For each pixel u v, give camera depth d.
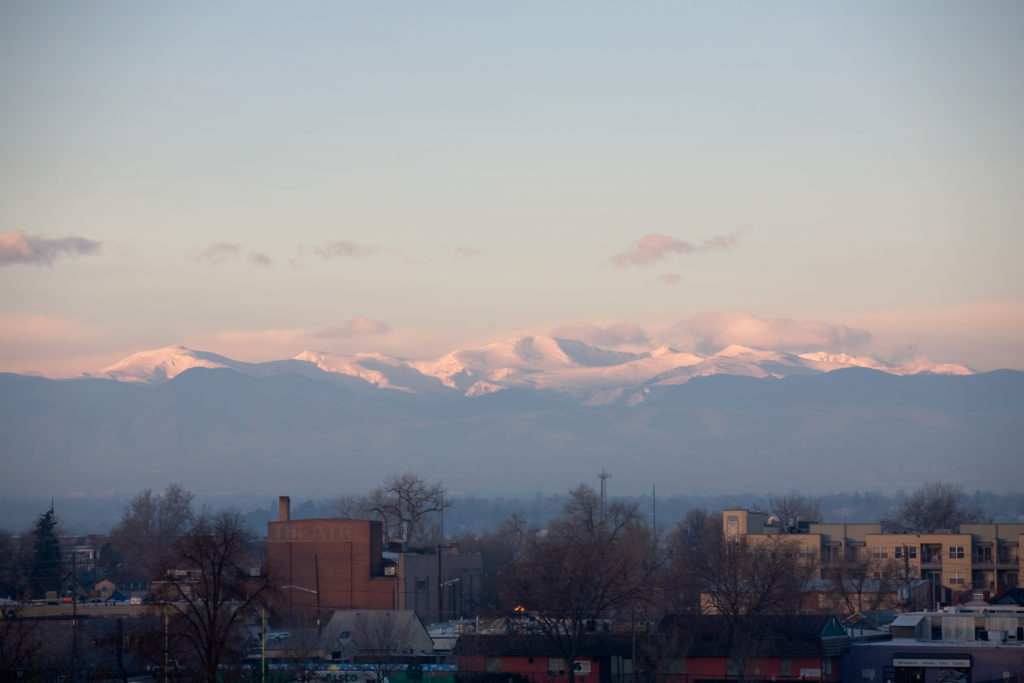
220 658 143.00
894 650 193.38
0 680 156.12
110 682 170.62
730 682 192.88
